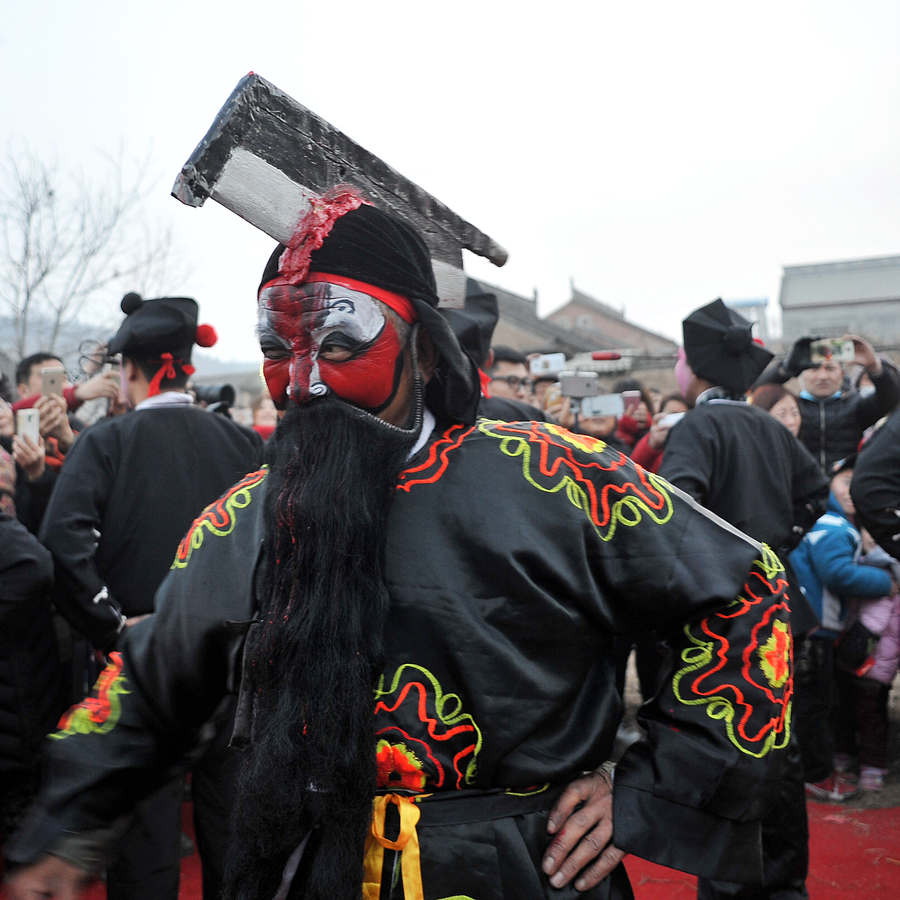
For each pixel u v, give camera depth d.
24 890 1.14
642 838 1.13
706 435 2.74
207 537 1.20
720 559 1.16
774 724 1.15
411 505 1.12
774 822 2.20
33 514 3.16
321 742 1.02
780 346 19.39
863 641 3.56
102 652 2.54
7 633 2.42
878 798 3.52
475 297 3.08
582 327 36.00
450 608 1.08
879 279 26.61
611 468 1.17
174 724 1.21
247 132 1.10
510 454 1.15
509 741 1.08
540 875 1.12
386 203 1.23
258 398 6.81
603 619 1.14
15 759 2.44
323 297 1.11
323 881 1.01
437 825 1.09
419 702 1.07
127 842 2.17
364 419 1.12
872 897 2.77
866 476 2.98
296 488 1.08
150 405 2.59
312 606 1.04
